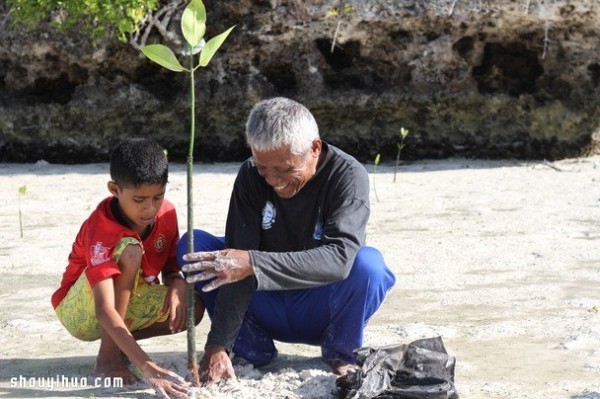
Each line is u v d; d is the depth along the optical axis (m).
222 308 4.88
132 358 4.71
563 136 13.80
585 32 13.41
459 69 13.85
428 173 12.93
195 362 4.81
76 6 13.15
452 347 5.67
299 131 4.64
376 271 4.97
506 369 5.25
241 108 14.05
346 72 14.07
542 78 13.77
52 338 6.02
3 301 6.90
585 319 6.18
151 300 5.23
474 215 9.88
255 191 5.06
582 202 10.45
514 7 13.27
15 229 9.48
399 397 4.62
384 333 5.93
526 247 8.34
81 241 5.10
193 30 4.58
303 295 5.11
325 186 4.95
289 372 5.07
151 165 4.81
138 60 13.98
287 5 13.56
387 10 13.52
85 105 14.17
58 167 13.91
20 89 14.33
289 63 13.98
